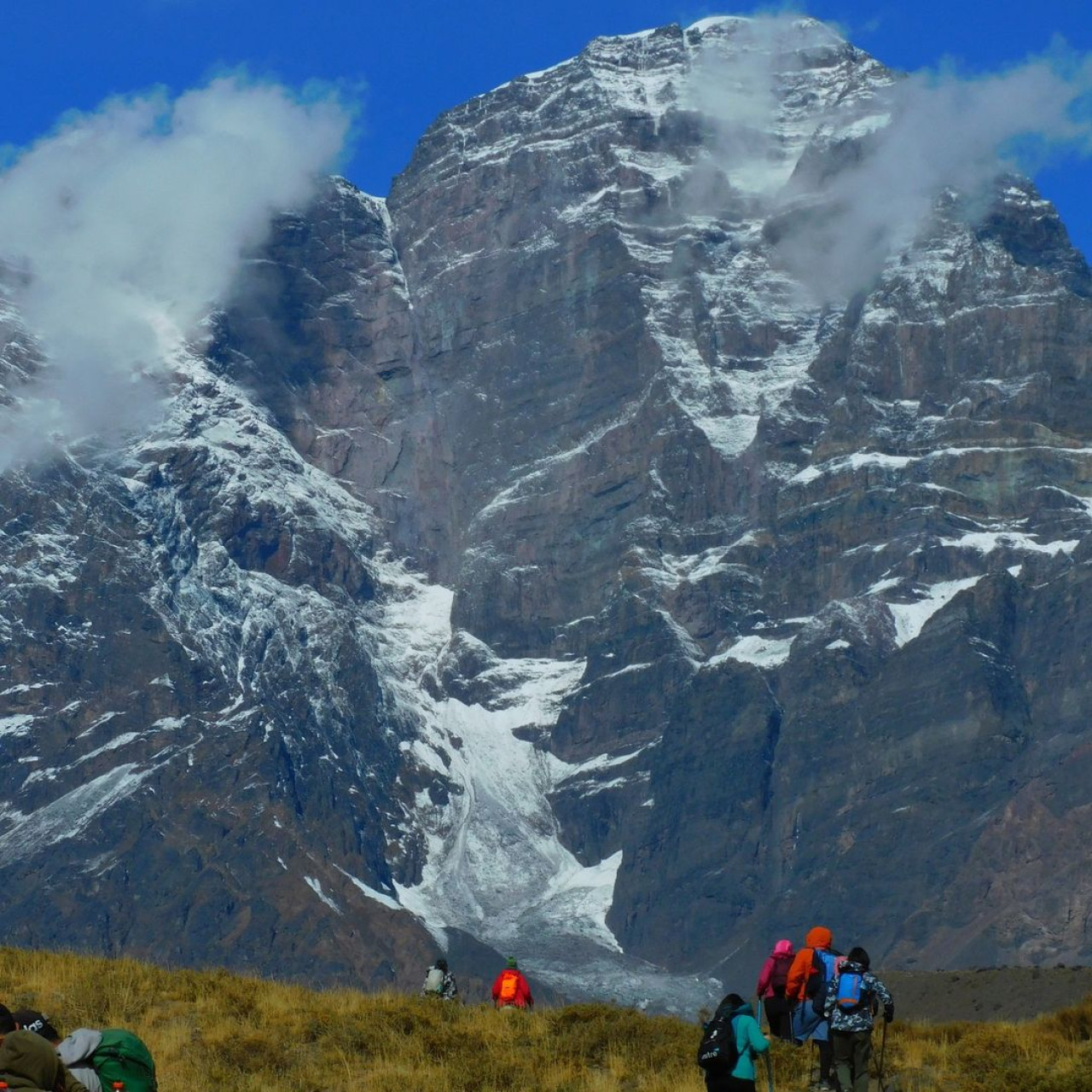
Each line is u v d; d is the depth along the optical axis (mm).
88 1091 58062
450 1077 80500
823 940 73938
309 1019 89062
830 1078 73188
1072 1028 91812
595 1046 86812
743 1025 65438
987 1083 77625
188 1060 83250
